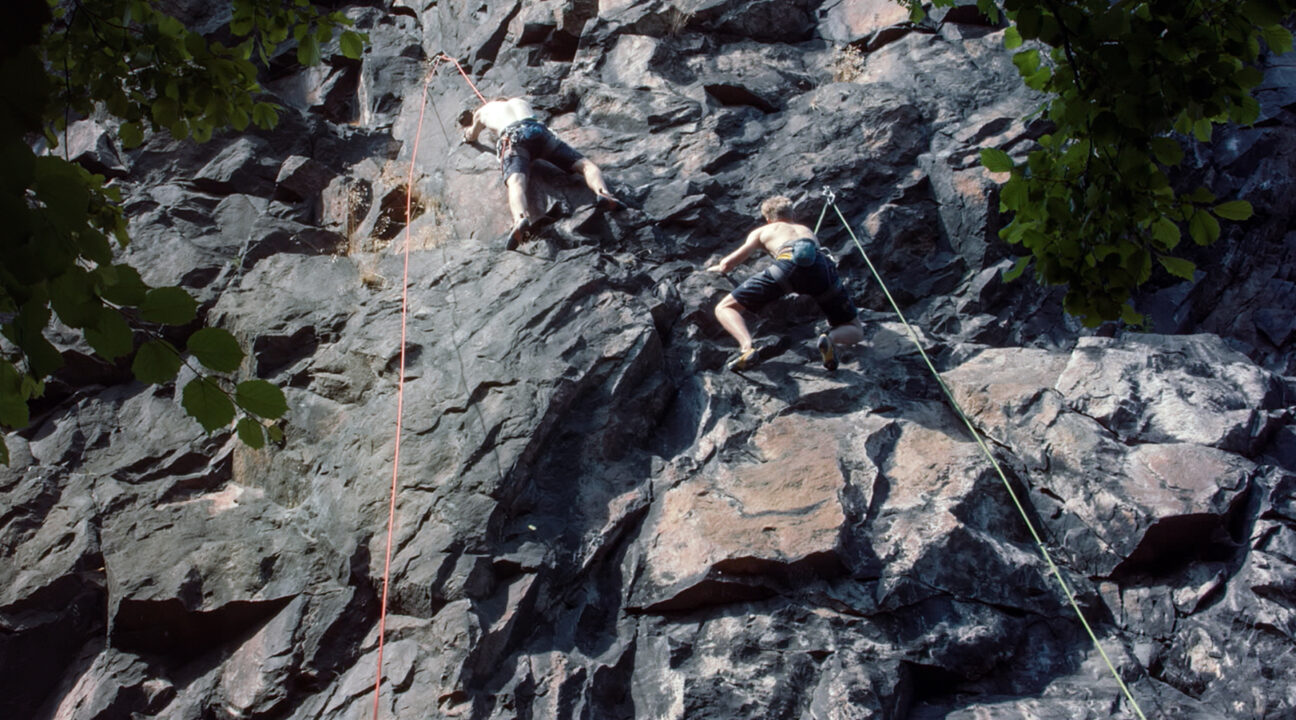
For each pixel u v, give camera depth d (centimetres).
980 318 685
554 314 620
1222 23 288
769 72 875
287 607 517
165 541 559
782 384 615
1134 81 279
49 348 191
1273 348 766
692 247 714
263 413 222
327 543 536
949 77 832
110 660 523
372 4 1073
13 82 163
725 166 778
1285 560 484
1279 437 555
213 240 762
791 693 451
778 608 479
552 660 469
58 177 182
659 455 577
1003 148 756
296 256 717
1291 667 447
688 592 485
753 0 921
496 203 733
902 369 629
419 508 528
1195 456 527
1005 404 582
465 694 449
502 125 741
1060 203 310
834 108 804
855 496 525
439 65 953
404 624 491
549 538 520
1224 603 477
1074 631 481
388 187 783
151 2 449
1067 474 539
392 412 584
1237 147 837
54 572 552
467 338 617
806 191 742
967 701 457
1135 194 294
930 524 506
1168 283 784
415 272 686
